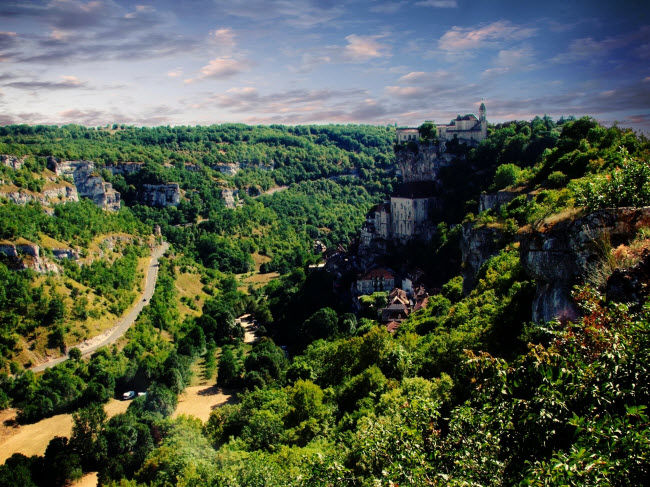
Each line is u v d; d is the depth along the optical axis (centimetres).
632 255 2606
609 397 1577
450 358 5297
